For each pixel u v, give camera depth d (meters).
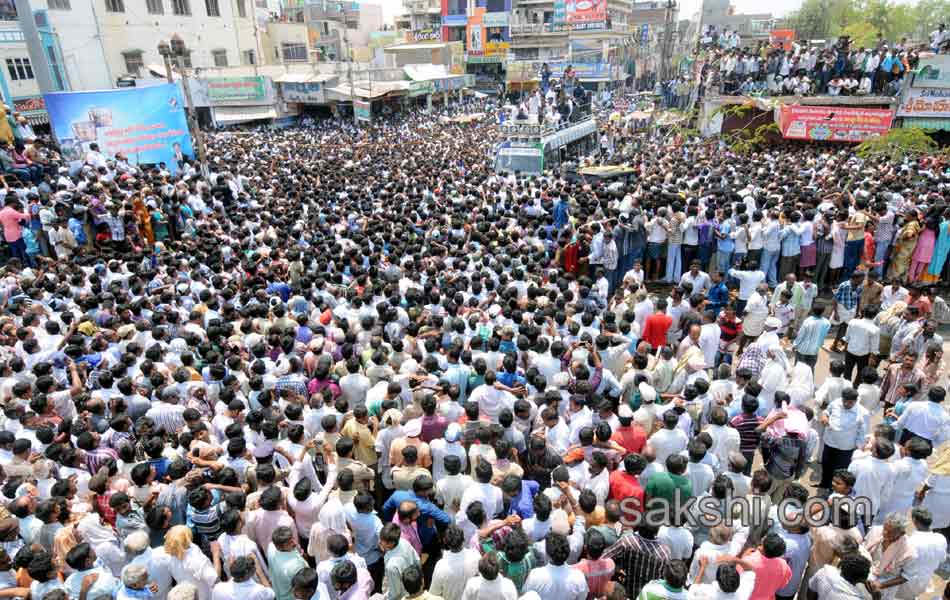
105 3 35.56
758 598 4.57
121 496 5.26
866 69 25.16
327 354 7.84
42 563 4.56
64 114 18.17
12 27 30.05
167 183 16.59
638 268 10.31
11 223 13.65
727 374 7.31
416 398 7.12
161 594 4.81
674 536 5.09
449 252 11.99
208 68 42.19
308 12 71.75
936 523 6.13
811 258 12.55
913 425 6.63
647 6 80.81
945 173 18.00
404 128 40.09
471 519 4.99
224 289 10.12
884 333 9.29
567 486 5.30
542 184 17.86
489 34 63.69
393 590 4.74
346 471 5.45
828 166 19.61
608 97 44.88
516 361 7.51
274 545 4.79
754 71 27.84
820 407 7.28
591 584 4.73
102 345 8.30
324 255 11.73
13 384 7.56
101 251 14.34
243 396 7.34
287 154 28.45
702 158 22.36
